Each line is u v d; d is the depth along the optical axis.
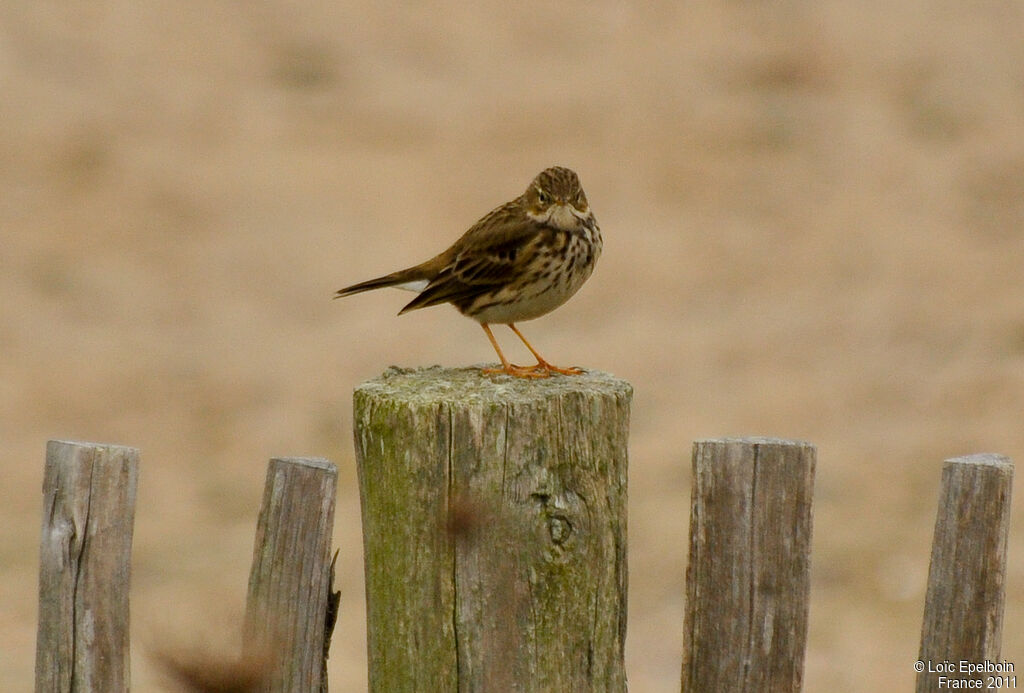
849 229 20.02
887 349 16.20
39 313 18.14
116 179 22.34
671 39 27.56
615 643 5.32
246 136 24.12
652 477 13.34
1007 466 5.02
